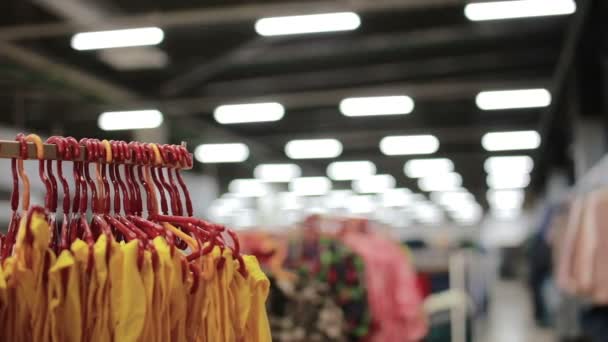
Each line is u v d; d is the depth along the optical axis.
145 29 6.00
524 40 7.91
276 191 21.67
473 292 6.69
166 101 9.25
